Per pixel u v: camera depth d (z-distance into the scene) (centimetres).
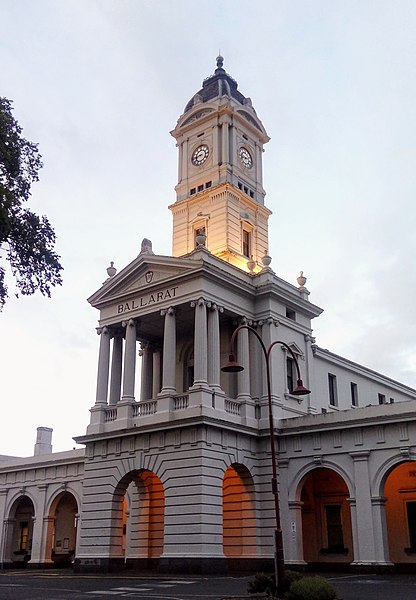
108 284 4678
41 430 6831
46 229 2548
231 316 4481
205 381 4022
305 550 4397
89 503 4300
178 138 5791
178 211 5475
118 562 4100
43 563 5200
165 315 4328
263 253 5450
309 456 4091
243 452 4128
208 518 3728
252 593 2336
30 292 2516
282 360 4547
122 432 4197
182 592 2536
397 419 3784
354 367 5738
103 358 4609
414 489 4144
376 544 3700
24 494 5588
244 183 5503
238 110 5656
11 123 2445
